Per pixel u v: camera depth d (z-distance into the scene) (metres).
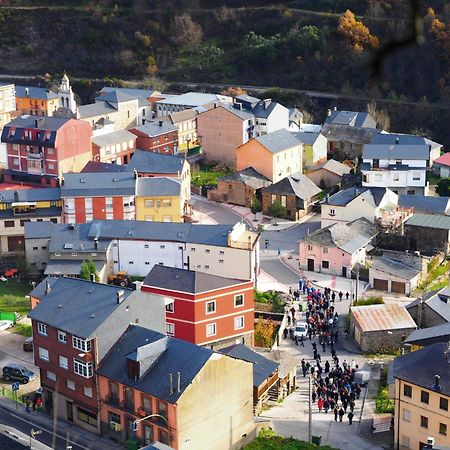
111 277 103.31
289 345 88.19
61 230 105.56
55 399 68.25
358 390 76.25
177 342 63.34
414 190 129.50
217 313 80.94
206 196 140.50
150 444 56.59
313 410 73.06
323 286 105.56
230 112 152.00
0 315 89.56
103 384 64.19
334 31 195.12
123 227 104.81
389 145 131.62
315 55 195.25
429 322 90.12
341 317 96.06
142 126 151.50
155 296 69.00
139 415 61.53
